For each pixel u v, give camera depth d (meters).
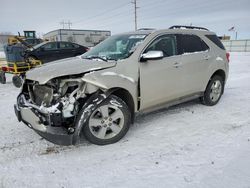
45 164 3.03
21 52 9.22
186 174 2.71
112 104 3.41
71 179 2.71
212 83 5.10
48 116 3.05
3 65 10.02
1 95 7.05
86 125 3.26
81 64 3.42
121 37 4.34
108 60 3.56
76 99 3.10
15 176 2.79
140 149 3.34
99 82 3.19
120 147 3.41
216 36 5.36
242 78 8.87
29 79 3.51
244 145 3.36
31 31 19.00
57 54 12.70
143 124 4.24
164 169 2.83
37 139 3.76
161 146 3.40
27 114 3.30
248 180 2.57
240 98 5.89
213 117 4.54
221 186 2.49
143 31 4.28
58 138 3.04
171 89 4.21
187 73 4.43
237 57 20.08
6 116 4.94
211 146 3.35
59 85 3.18
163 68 3.98
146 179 2.66
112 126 3.48
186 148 3.32
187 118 4.50
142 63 3.71
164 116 4.62
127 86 3.50
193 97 4.82
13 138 3.81
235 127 4.03
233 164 2.88
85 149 3.38
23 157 3.21
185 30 4.61
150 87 3.84
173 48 4.27
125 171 2.83
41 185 2.62
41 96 3.40
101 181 2.66
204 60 4.76
